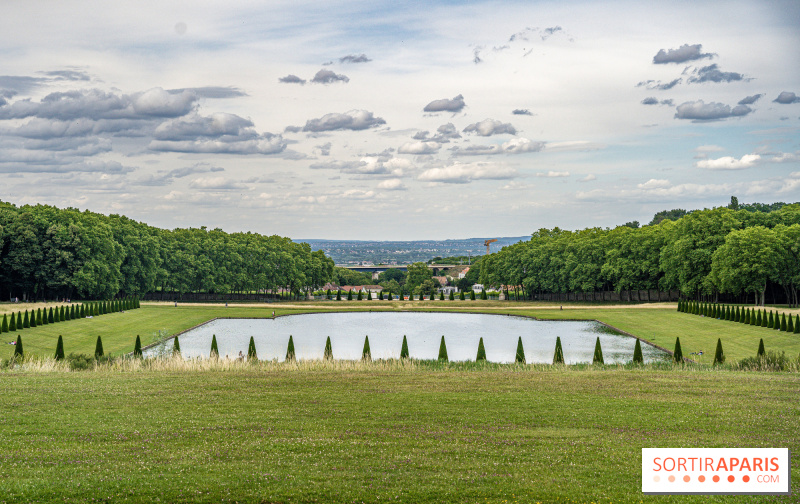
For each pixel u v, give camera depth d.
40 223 119.81
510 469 21.92
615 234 158.75
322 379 39.84
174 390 35.12
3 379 38.12
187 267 159.12
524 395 34.19
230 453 23.33
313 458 22.91
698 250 119.50
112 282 128.25
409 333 93.75
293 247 194.88
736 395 33.97
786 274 108.50
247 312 123.19
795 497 19.80
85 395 33.19
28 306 101.94
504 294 183.38
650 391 35.31
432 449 24.05
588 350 74.12
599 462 22.67
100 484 19.97
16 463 21.88
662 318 103.12
